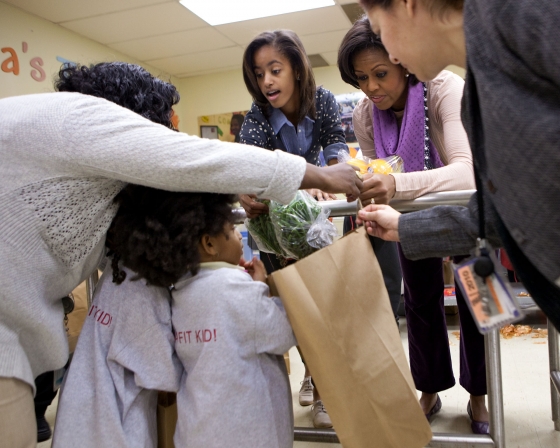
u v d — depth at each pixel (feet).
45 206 2.71
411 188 3.81
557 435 5.26
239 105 17.49
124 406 2.99
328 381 2.95
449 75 4.92
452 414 5.89
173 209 2.94
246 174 2.79
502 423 4.07
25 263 2.71
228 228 3.23
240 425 2.83
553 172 1.74
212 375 2.84
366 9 2.57
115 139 2.62
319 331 2.91
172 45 14.44
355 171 3.45
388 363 2.97
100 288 3.30
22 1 10.78
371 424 2.96
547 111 1.77
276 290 3.22
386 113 5.50
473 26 2.01
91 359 3.12
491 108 1.89
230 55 15.70
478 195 2.47
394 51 2.55
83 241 2.92
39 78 11.71
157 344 3.04
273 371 3.12
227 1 11.81
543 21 1.70
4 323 2.73
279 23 13.15
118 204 3.01
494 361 4.01
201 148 2.74
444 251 2.84
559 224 1.78
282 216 3.41
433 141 5.11
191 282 3.07
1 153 2.64
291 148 6.29
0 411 2.69
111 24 12.51
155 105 3.26
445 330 5.43
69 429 2.96
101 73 3.16
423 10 2.30
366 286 3.01
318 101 6.57
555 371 5.33
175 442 2.96
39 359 3.03
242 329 2.92
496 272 2.42
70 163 2.65
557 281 1.87
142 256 2.97
